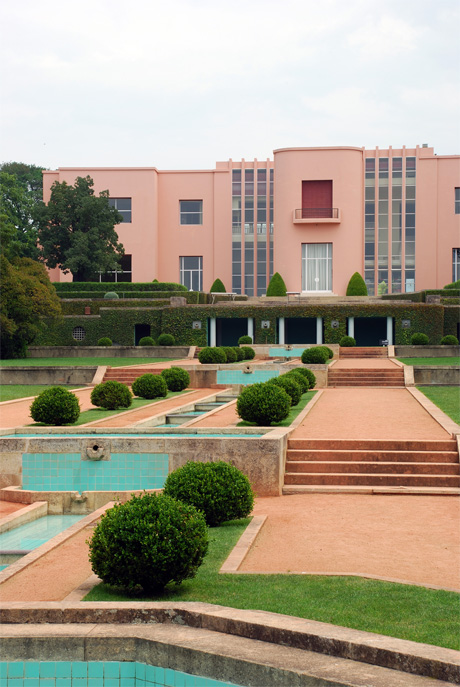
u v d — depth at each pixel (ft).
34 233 212.43
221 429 47.11
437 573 24.94
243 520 33.24
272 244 204.64
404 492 40.09
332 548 28.48
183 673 17.92
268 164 204.95
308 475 42.24
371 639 17.30
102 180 202.90
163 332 153.17
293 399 64.95
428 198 197.77
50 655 18.83
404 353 128.98
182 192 207.92
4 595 22.54
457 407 65.36
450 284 181.47
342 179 189.47
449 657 16.21
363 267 197.36
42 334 156.66
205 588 22.76
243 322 177.58
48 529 36.45
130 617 19.84
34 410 55.47
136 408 69.41
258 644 18.08
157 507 23.07
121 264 206.59
